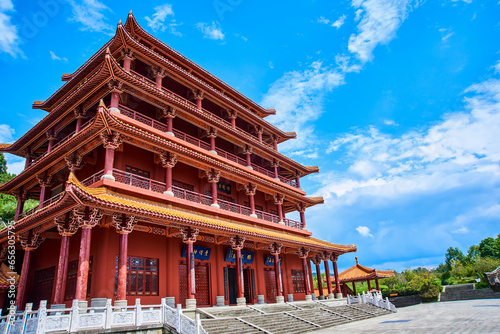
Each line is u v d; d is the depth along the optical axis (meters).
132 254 25.75
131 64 32.38
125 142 27.03
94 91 29.22
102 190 22.84
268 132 48.75
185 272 29.39
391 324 24.95
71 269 25.58
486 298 53.09
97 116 23.70
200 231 28.30
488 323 20.88
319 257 45.59
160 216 23.17
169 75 34.50
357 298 40.41
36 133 33.50
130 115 31.05
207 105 41.41
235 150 43.91
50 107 36.34
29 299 28.92
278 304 31.86
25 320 16.44
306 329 24.45
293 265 44.06
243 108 42.78
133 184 28.70
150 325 18.75
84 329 16.53
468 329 18.77
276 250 35.78
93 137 26.16
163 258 27.81
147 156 30.88
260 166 48.22
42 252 29.61
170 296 27.00
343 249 46.28
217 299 31.19
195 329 17.12
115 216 22.39
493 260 73.62
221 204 37.44
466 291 55.81
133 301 24.70
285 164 49.16
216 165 33.56
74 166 28.25
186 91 38.59
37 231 26.28
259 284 37.31
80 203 19.97
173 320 18.84
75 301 16.78
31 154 35.59
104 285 23.20
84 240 20.67
